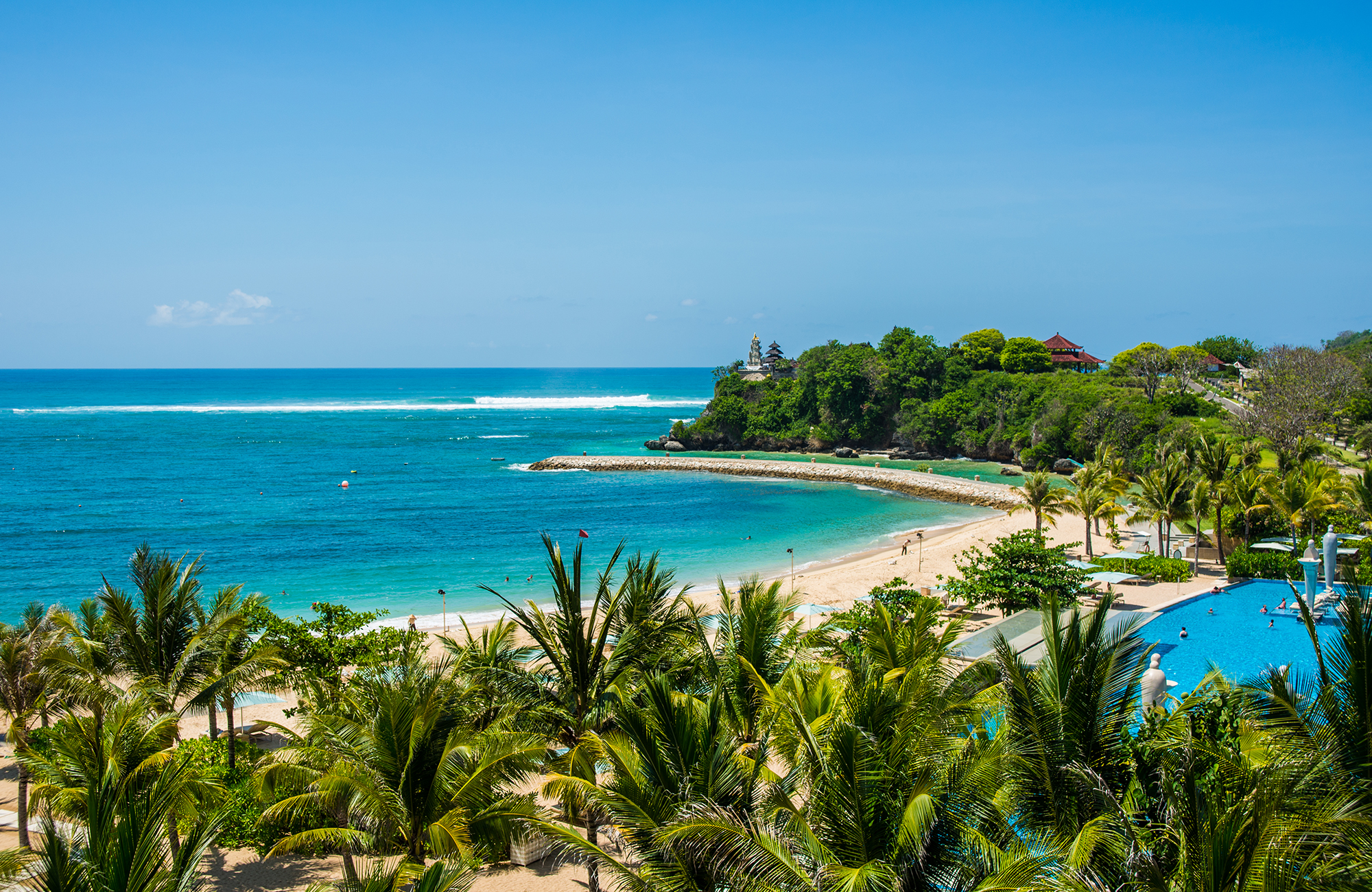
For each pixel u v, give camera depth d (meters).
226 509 84.88
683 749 13.48
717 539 72.44
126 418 193.50
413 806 15.77
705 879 11.88
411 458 129.38
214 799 19.20
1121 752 12.98
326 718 17.36
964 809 11.60
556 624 19.59
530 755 16.27
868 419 139.75
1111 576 43.66
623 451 141.50
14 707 22.30
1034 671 14.13
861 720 12.85
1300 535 49.53
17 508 84.19
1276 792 10.38
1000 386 130.62
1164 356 122.12
